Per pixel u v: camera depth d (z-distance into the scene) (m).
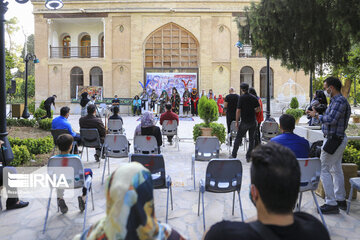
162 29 24.16
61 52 26.38
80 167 3.93
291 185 1.23
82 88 24.08
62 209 4.19
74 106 24.33
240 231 1.23
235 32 23.81
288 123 4.01
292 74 23.78
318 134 6.48
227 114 8.57
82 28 26.41
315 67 5.98
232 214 4.22
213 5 23.66
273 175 1.23
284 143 3.93
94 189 5.31
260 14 5.12
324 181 4.20
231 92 8.55
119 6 23.72
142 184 1.36
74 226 3.82
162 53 24.22
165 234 1.50
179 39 24.14
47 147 8.26
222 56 24.05
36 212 4.29
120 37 24.14
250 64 23.95
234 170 3.85
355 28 4.12
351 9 4.01
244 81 24.42
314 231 1.26
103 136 7.10
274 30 5.18
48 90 24.55
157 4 23.67
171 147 9.49
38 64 24.39
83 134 6.75
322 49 5.40
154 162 4.00
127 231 1.32
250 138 7.10
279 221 1.25
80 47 25.94
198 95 23.58
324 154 4.18
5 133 5.36
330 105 4.08
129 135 12.20
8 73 18.19
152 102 22.16
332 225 3.79
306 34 5.15
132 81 24.03
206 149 5.81
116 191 1.33
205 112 8.72
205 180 3.88
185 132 13.14
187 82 23.77
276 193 1.22
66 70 24.42
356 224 3.82
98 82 25.17
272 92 24.19
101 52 26.56
